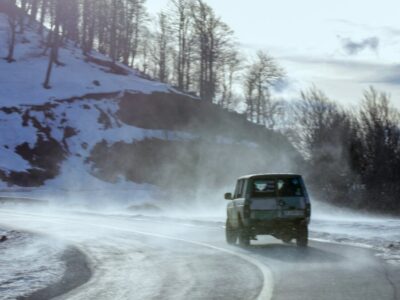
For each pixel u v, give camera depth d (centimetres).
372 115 6812
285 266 1312
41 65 9469
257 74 11262
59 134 7606
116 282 1138
